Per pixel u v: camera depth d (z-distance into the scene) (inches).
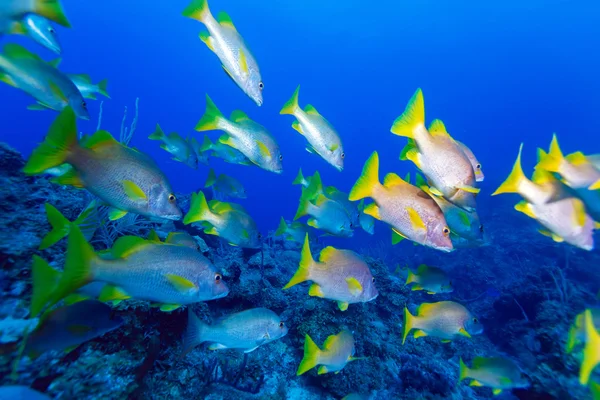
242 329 36.0
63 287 21.3
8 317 27.3
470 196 29.2
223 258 81.2
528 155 434.6
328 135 42.3
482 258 143.5
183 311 39.0
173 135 74.7
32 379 24.6
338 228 54.2
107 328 27.3
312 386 49.3
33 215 38.6
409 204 28.9
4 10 29.0
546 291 81.1
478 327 44.8
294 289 72.8
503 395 56.1
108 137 26.0
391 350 61.1
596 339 26.6
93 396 25.7
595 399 28.6
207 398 38.8
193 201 44.1
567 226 29.2
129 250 25.0
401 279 82.1
